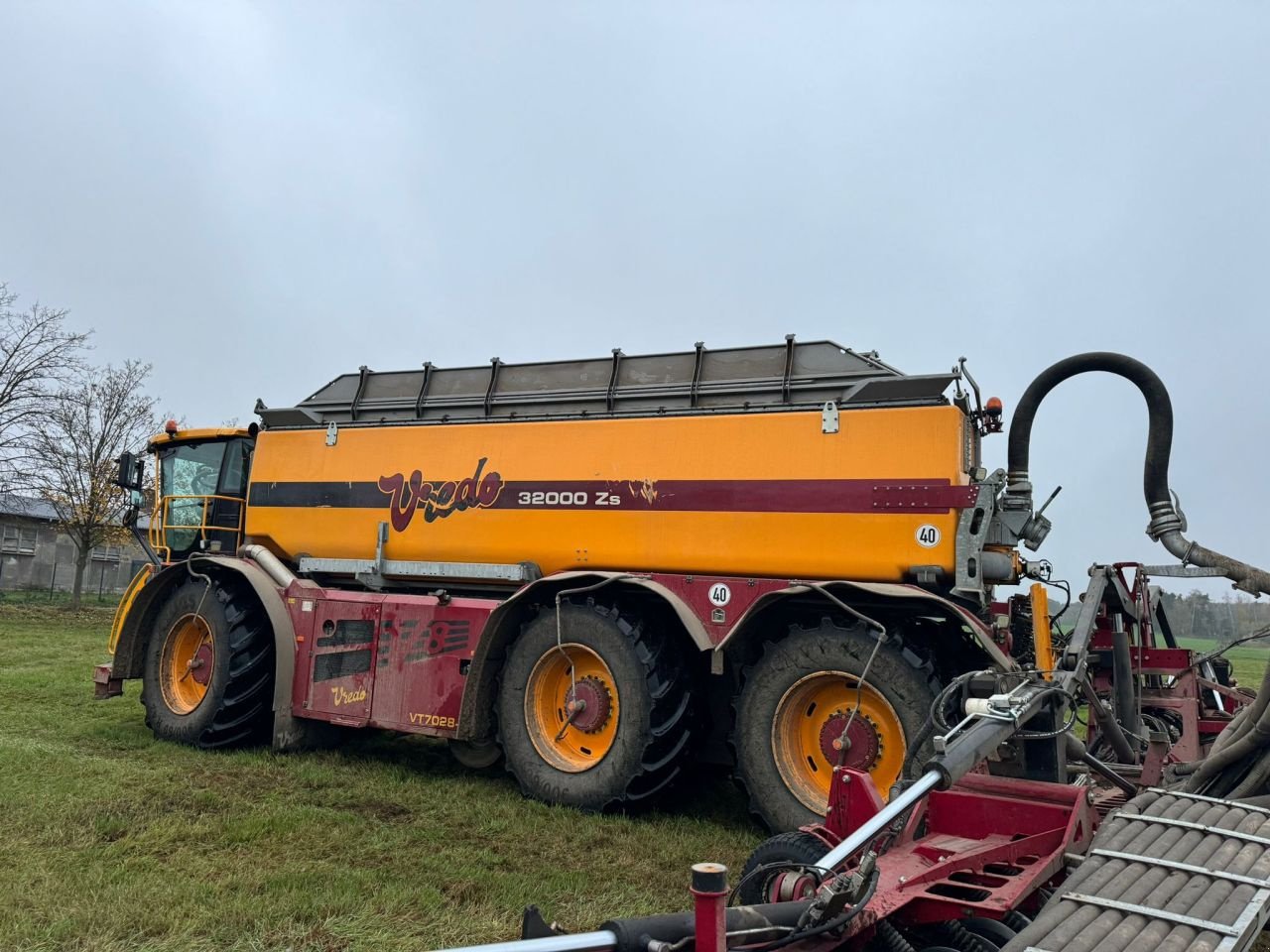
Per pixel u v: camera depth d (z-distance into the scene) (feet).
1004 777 11.10
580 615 18.10
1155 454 15.99
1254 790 10.92
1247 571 14.80
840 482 16.94
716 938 5.88
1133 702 16.12
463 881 12.98
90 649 45.37
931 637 16.10
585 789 17.38
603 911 12.06
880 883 8.43
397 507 21.68
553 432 20.10
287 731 21.50
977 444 18.22
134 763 19.95
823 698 16.44
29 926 10.86
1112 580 17.03
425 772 20.53
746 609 16.75
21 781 17.56
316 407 23.79
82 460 76.69
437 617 20.02
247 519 24.03
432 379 22.38
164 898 11.84
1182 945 6.75
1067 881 8.08
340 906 11.82
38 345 74.69
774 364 18.31
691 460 18.39
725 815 18.04
